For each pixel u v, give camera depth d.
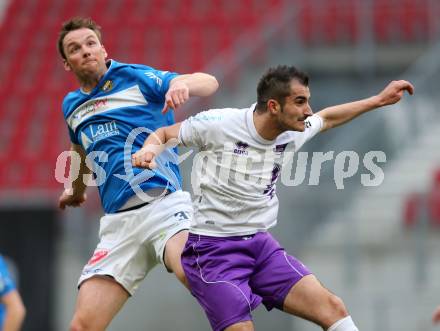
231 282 17.19
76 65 19.42
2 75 54.84
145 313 36.53
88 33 19.47
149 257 19.81
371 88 48.94
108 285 19.56
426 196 37.53
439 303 35.25
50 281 38.66
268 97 16.89
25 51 56.91
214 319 17.22
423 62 46.50
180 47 54.25
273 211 17.88
